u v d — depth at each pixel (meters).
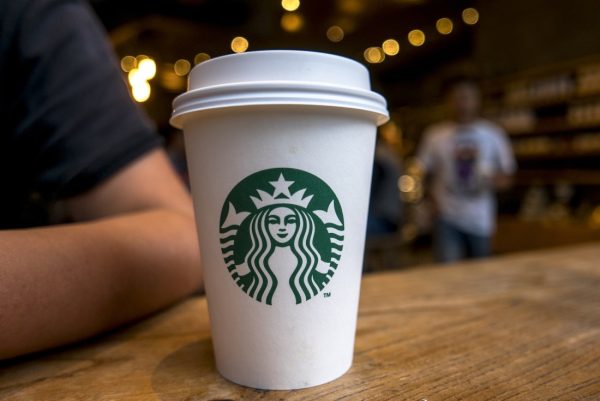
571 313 0.28
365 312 0.28
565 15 1.86
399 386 0.18
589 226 1.62
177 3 1.59
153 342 0.23
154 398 0.17
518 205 2.09
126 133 0.33
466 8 2.31
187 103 0.18
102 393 0.18
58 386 0.18
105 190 0.32
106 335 0.24
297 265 0.18
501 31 2.12
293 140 0.17
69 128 0.32
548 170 1.97
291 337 0.18
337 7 2.32
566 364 0.20
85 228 0.23
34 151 0.32
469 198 1.21
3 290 0.17
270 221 0.18
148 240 0.26
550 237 1.76
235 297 0.18
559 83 1.86
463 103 1.23
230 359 0.19
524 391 0.18
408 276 0.39
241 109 0.17
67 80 0.33
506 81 2.08
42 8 0.33
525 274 0.40
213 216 0.19
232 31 2.13
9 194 0.33
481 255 1.23
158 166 0.35
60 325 0.20
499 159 1.25
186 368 0.20
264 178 0.18
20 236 0.20
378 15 2.43
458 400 0.17
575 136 1.84
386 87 3.45
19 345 0.18
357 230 0.19
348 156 0.18
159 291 0.26
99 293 0.21
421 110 2.80
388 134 1.25
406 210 2.48
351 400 0.17
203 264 0.20
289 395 0.18
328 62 0.18
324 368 0.19
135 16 1.44
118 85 0.35
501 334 0.24
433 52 2.95
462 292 0.33
